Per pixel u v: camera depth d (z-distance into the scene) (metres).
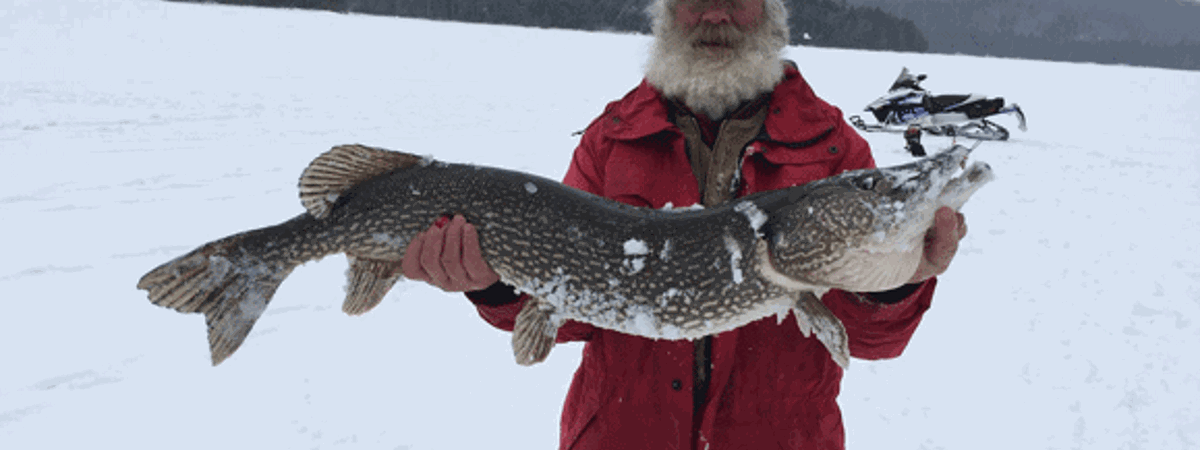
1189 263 5.96
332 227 1.89
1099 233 6.82
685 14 1.95
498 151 9.62
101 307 4.48
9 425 3.27
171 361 3.90
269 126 10.50
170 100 12.17
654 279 1.78
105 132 9.35
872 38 55.09
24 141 8.59
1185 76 29.69
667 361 1.84
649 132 1.91
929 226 1.67
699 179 1.96
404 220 1.85
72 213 6.13
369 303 1.94
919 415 3.64
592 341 1.99
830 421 1.90
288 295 4.78
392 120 11.77
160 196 6.72
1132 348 4.34
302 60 19.73
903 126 13.78
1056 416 3.62
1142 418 3.59
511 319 2.03
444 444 3.31
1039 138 13.33
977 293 5.21
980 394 3.83
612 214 1.82
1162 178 9.74
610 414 1.90
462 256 1.76
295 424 3.39
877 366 4.16
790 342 1.85
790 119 1.90
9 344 3.98
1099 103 19.64
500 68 21.55
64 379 3.67
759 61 1.89
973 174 1.65
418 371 3.95
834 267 1.71
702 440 1.84
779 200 1.77
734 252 1.75
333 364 3.95
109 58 16.92
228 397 3.59
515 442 3.37
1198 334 4.55
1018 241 6.50
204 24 24.25
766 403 1.85
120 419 3.36
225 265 1.93
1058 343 4.41
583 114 13.83
